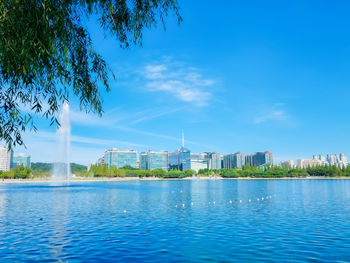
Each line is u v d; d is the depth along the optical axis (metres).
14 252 17.28
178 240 20.23
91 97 9.45
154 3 9.75
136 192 75.81
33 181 163.00
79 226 25.72
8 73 7.97
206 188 97.94
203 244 19.16
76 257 16.23
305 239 20.55
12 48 7.32
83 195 64.88
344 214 33.75
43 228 24.81
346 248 18.09
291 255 16.61
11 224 26.95
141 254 16.84
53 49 8.35
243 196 61.97
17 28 7.29
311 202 48.47
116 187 105.50
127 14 9.89
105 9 9.48
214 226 25.70
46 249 17.92
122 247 18.38
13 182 153.00
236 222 27.86
